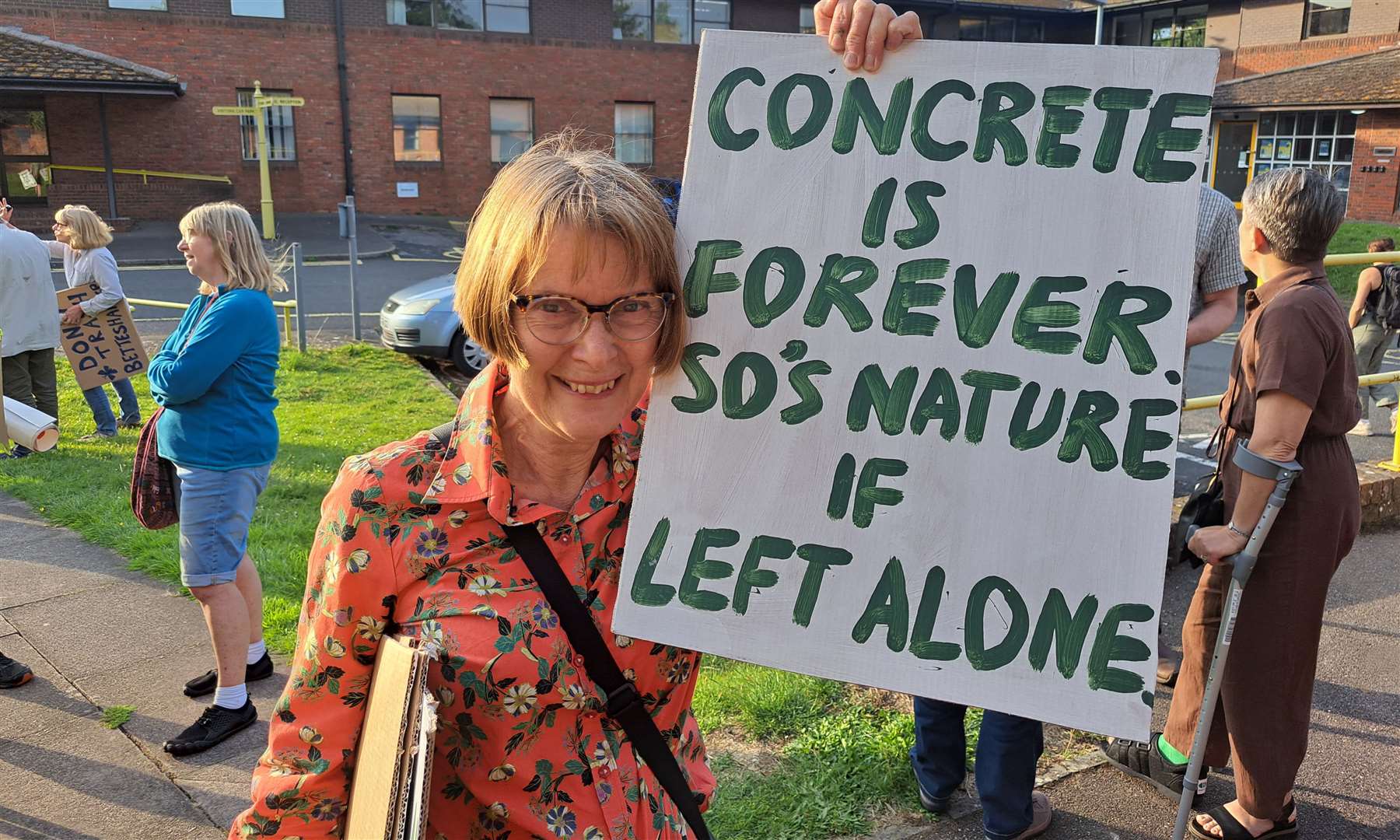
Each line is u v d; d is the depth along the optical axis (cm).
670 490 137
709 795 145
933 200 136
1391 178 2319
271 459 361
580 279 120
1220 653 257
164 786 326
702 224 140
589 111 2581
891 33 136
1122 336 131
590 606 133
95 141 2222
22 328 675
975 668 133
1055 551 131
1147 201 131
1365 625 430
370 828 111
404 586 124
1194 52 130
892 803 299
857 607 135
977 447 134
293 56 2331
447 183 2511
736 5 2644
